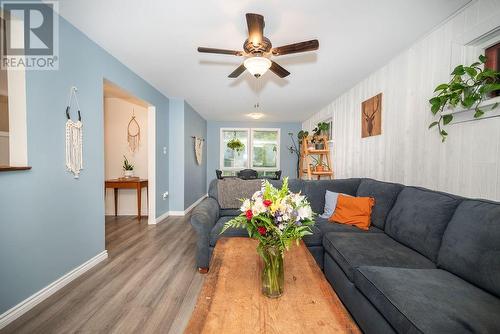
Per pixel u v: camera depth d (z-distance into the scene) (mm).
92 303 1796
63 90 2023
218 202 2859
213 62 2906
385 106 2936
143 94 3535
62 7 1859
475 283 1204
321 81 3578
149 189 4020
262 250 1150
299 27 2137
